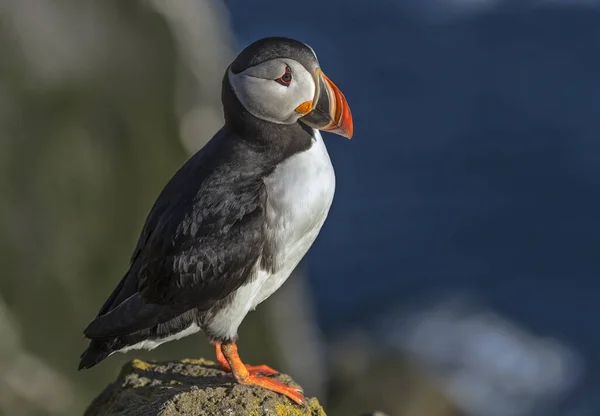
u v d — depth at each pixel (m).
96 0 15.20
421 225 29.95
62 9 15.02
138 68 15.41
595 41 46.16
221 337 7.20
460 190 32.38
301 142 7.08
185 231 6.92
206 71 16.14
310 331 17.50
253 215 6.92
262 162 7.04
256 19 49.69
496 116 38.91
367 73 44.00
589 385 22.91
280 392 7.02
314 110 7.03
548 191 32.41
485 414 21.39
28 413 13.52
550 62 44.25
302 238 7.18
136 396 7.21
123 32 15.37
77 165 14.80
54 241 14.55
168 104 15.62
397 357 20.89
